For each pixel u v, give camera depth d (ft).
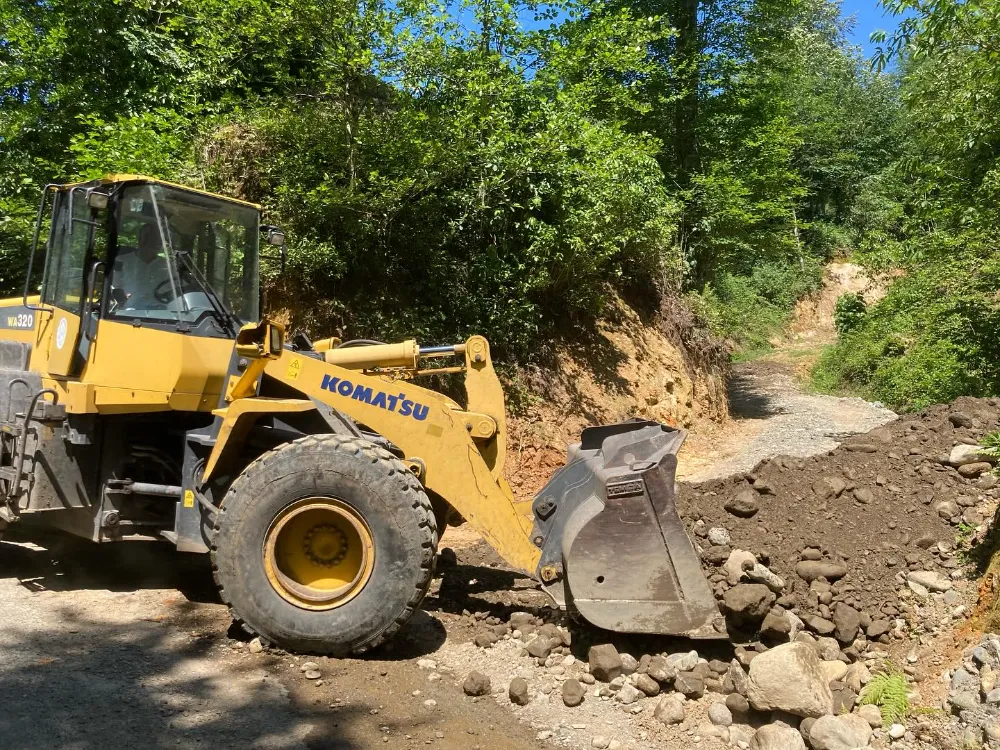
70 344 16.70
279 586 13.82
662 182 54.19
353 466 13.67
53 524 17.53
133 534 17.11
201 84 32.71
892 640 13.94
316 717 11.78
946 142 35.73
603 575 13.70
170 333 15.98
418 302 31.83
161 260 16.42
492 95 31.81
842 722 11.09
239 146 29.17
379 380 15.33
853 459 18.90
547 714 12.41
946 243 38.24
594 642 14.37
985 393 38.83
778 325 96.48
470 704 12.59
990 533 14.94
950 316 41.63
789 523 16.43
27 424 16.40
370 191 28.45
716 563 15.67
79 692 11.95
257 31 29.32
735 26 59.31
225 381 16.48
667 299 47.09
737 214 53.78
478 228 33.81
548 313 37.09
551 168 32.91
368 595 13.60
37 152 31.94
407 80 29.30
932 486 17.48
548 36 36.50
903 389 56.39
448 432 15.17
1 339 19.71
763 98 61.87
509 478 30.66
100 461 16.90
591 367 37.68
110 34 34.32
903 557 15.47
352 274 30.58
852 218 111.24
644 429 14.99
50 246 18.08
